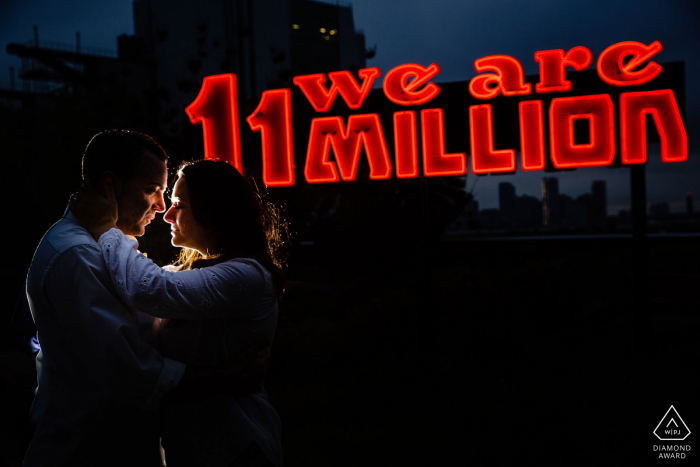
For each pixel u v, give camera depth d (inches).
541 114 231.0
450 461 133.9
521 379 193.2
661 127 220.8
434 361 216.4
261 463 61.6
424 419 161.6
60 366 58.2
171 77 1341.0
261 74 1432.1
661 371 201.0
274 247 78.0
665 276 264.7
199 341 59.9
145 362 54.9
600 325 273.3
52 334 57.7
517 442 141.8
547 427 150.9
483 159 238.1
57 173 448.1
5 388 92.0
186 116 265.7
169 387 56.0
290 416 171.9
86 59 1369.3
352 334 242.8
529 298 258.2
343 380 205.6
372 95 249.6
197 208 63.2
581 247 482.0
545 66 231.6
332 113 252.5
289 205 457.4
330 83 253.4
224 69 700.0
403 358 228.7
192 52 1347.2
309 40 1688.0
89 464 58.7
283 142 252.1
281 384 205.9
